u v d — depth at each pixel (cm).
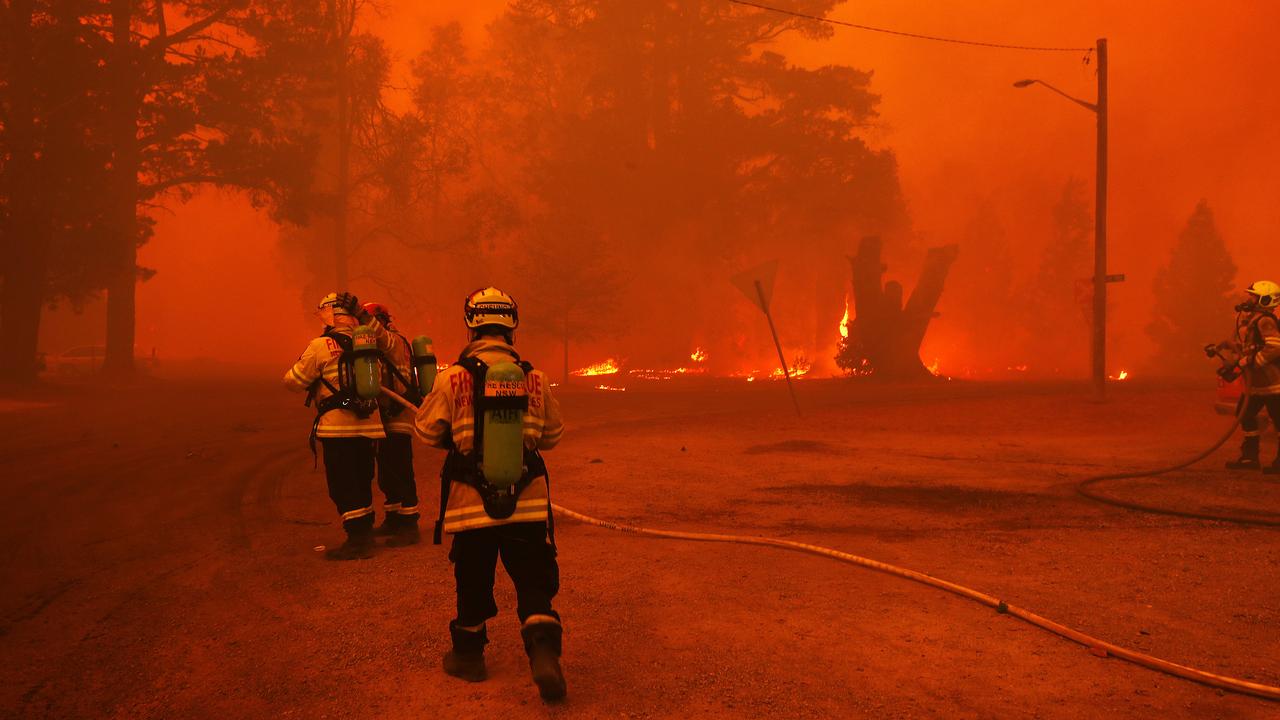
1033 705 378
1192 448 1348
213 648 459
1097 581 580
